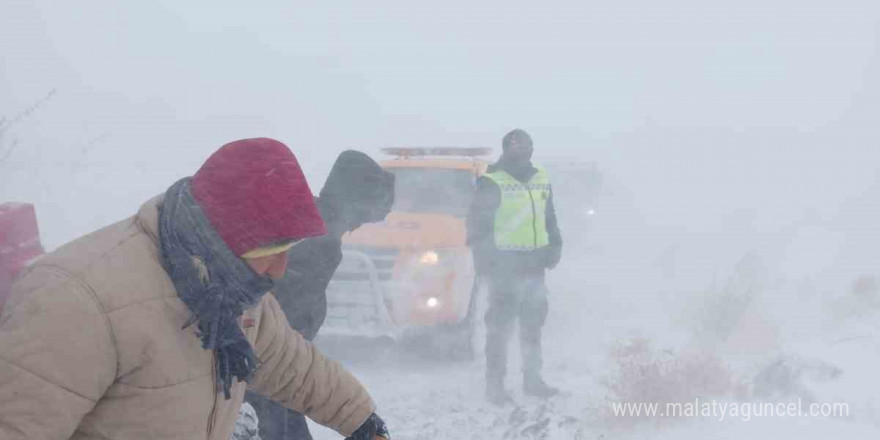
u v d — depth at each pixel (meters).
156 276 1.51
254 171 1.49
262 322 1.92
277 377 2.00
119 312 1.46
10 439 1.39
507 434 5.09
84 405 1.45
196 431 1.63
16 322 1.42
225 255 1.50
